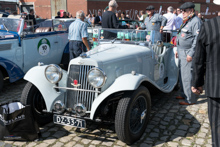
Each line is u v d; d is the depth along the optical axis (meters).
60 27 6.67
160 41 4.04
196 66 2.25
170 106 4.35
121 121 2.79
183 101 4.47
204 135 3.27
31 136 3.10
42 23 6.46
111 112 3.15
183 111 4.10
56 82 3.10
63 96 3.27
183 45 4.15
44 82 3.23
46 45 6.09
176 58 4.88
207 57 2.13
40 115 3.52
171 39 5.61
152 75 4.18
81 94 3.09
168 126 3.55
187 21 4.03
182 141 3.12
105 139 3.19
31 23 5.64
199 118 3.81
